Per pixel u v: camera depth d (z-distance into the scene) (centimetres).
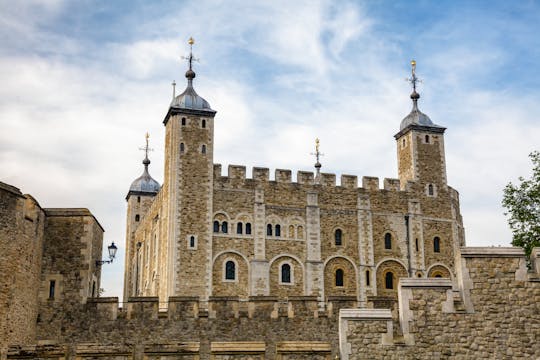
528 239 4000
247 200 5912
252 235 5844
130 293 7556
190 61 6212
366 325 2005
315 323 2927
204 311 2908
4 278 2369
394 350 1989
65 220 2858
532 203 4097
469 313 2025
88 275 2827
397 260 6166
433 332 2009
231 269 5728
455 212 6494
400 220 6272
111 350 2034
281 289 5806
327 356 2020
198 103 5966
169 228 5631
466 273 2058
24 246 2541
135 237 7681
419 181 6419
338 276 6003
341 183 6222
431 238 6312
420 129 6550
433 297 2036
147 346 2030
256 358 2009
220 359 2003
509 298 2039
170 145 5838
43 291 2781
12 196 2441
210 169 5828
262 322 2912
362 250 6084
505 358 1995
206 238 5672
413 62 6881
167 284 5541
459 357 1992
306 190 6097
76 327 2778
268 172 6038
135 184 7875
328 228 6069
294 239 5950
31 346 2064
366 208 6191
